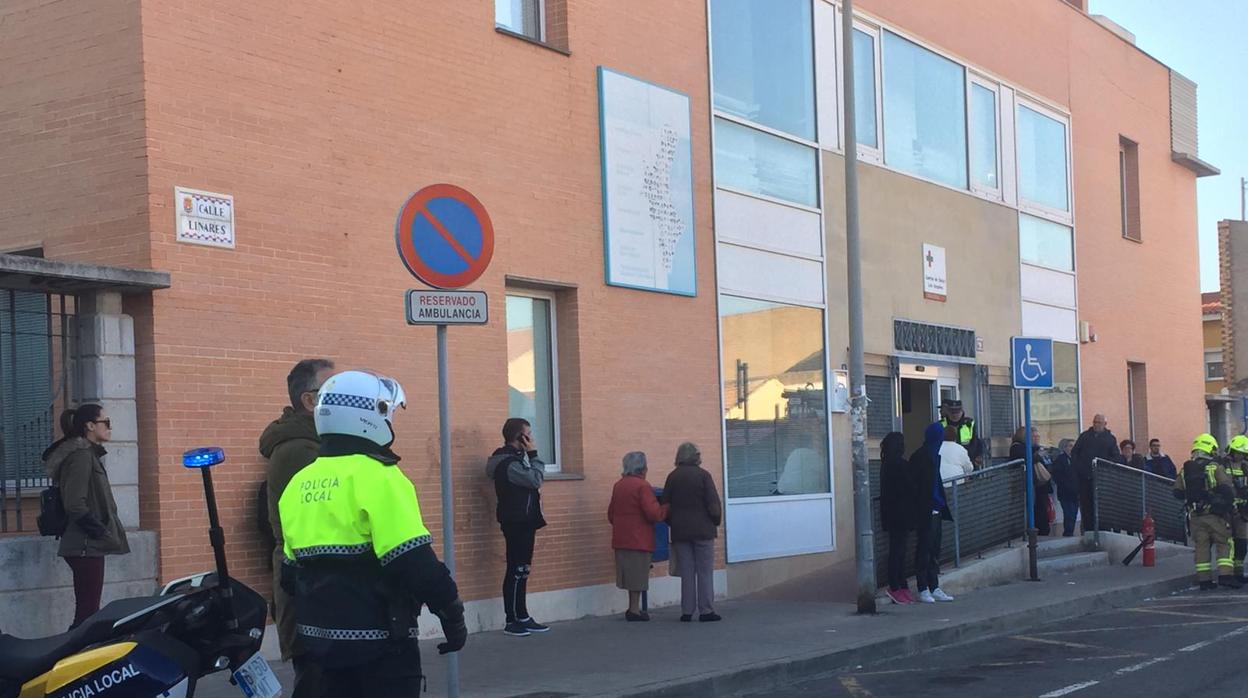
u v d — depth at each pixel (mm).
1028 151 23656
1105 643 12430
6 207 10602
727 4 16375
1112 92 26828
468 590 12297
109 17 10133
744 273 16234
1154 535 19922
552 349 13758
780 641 11797
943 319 20562
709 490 13219
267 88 10789
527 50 13312
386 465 5203
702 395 15367
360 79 11578
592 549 13641
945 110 21219
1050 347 16719
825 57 18203
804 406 17188
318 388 7715
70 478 8680
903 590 14492
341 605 5188
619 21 14531
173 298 9945
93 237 10156
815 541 17109
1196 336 30172
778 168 17109
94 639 5801
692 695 9781
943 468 16219
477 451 12453
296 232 10914
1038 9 24250
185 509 9883
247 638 6027
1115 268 26484
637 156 14570
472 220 8281
